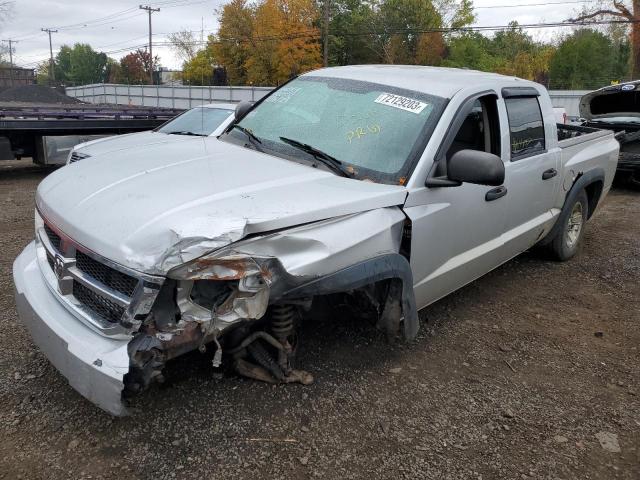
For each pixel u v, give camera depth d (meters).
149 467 2.65
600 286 5.48
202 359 3.38
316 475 2.67
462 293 5.10
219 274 2.44
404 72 4.23
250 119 4.25
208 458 2.73
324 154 3.47
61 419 2.95
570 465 2.88
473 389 3.51
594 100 11.87
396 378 3.55
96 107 14.85
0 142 11.22
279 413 3.09
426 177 3.40
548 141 4.95
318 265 2.76
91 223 2.64
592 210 6.41
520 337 4.28
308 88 4.24
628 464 2.91
